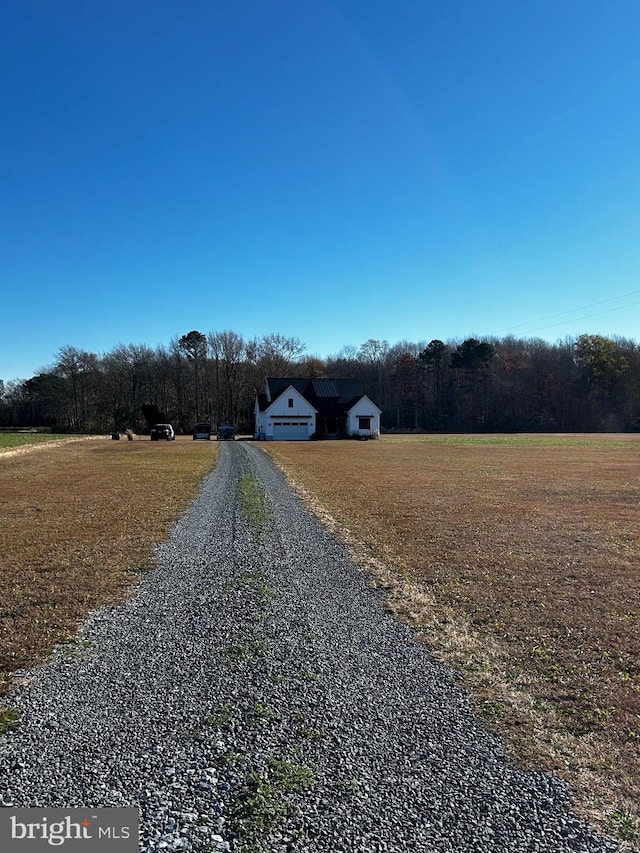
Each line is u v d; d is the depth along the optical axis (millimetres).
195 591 7188
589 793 3225
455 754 3598
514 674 4863
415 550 9523
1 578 7766
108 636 5672
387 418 88750
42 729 3877
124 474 22656
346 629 5879
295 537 10469
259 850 2740
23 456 32469
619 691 4566
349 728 3906
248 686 4547
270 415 57344
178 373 82438
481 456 33750
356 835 2848
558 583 7652
